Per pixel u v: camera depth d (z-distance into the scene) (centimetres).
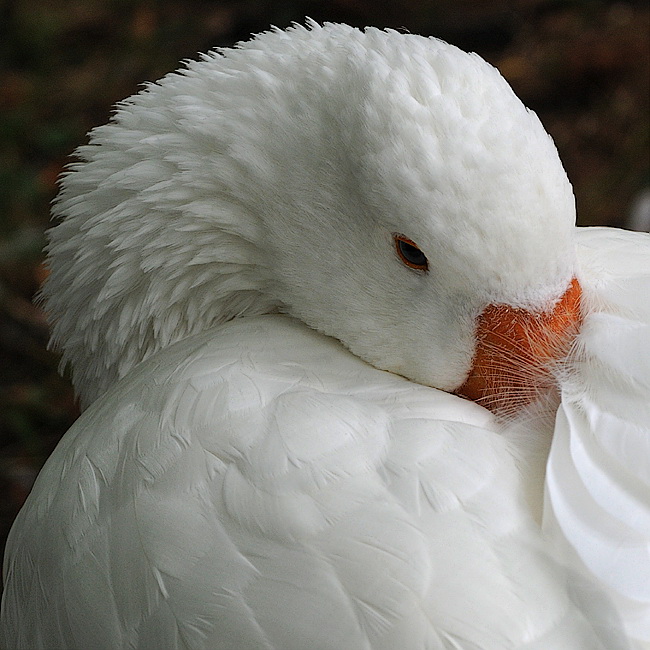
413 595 164
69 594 170
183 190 177
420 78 171
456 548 165
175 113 178
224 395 170
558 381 170
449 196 169
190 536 167
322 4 327
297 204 175
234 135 176
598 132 284
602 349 169
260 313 179
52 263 184
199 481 168
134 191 179
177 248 179
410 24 321
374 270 173
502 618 163
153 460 169
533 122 170
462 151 169
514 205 169
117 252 180
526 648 163
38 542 172
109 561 169
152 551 168
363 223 173
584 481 165
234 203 177
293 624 165
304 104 174
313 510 166
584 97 294
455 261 170
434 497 165
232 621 166
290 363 172
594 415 167
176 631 167
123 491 169
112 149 180
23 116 301
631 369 168
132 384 174
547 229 169
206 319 180
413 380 174
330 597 165
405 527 165
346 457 167
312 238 175
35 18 334
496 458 167
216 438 168
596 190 269
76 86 313
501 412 171
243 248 178
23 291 248
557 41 309
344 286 174
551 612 164
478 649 163
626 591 163
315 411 168
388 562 165
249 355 172
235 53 178
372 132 171
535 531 165
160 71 317
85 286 182
